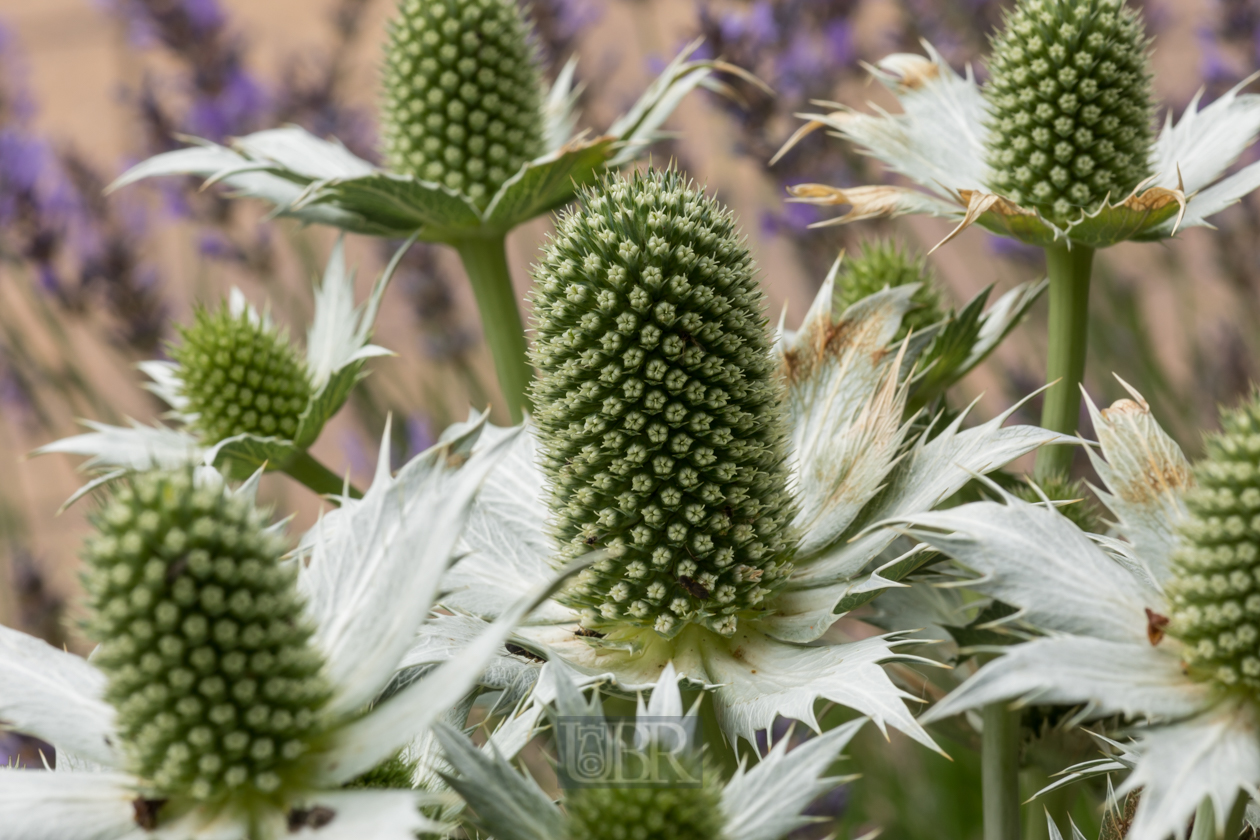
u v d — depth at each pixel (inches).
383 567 24.0
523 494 25.9
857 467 25.4
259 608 23.7
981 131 27.1
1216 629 23.7
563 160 27.2
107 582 23.6
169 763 23.6
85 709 24.0
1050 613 23.8
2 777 23.8
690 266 25.0
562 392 25.3
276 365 27.7
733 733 24.6
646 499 25.2
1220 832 23.2
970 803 29.8
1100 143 26.5
